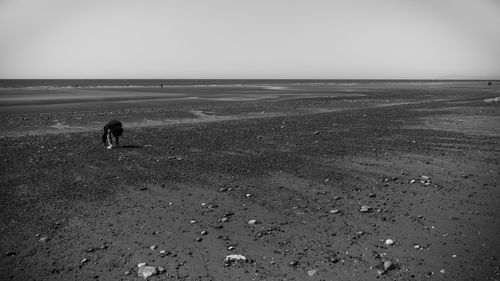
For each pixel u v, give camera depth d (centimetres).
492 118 3359
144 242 953
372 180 1456
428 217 1094
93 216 1116
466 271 800
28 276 802
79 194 1306
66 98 5822
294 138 2372
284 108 4541
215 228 1035
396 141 2247
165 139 2353
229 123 3119
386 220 1077
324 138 2366
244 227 1041
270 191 1338
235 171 1591
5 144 2172
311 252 896
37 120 3247
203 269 823
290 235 989
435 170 1590
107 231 1016
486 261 840
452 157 1820
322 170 1598
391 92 8862
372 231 1006
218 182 1444
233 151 1984
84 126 2950
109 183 1430
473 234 978
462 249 898
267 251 904
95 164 1711
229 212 1147
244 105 4928
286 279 782
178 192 1330
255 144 2177
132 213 1141
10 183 1423
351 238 965
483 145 2109
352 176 1509
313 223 1063
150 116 3609
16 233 1002
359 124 3022
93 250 909
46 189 1358
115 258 873
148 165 1694
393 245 924
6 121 3170
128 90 9012
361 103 5369
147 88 10462
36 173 1559
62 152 1959
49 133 2617
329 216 1112
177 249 916
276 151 1977
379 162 1730
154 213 1141
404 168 1627
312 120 3300
